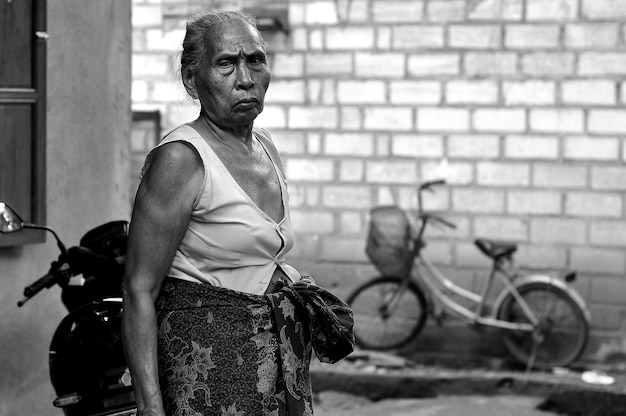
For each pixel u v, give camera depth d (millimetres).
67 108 5152
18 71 4730
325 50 9648
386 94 9531
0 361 4742
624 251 9008
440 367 9016
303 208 9742
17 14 4707
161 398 2762
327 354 3029
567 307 8758
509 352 9094
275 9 9703
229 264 2869
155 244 2787
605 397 8000
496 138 9281
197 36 2887
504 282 8977
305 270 9742
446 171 9414
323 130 9680
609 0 8992
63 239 5141
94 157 5352
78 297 4074
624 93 9000
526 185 9219
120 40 5555
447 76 9383
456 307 9047
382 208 9008
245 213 2846
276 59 9734
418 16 9414
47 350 4992
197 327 2816
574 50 9086
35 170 4793
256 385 2822
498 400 8156
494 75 9273
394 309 9109
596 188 9070
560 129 9141
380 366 8820
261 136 3127
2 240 4613
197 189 2803
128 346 2777
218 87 2848
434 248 9375
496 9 9234
